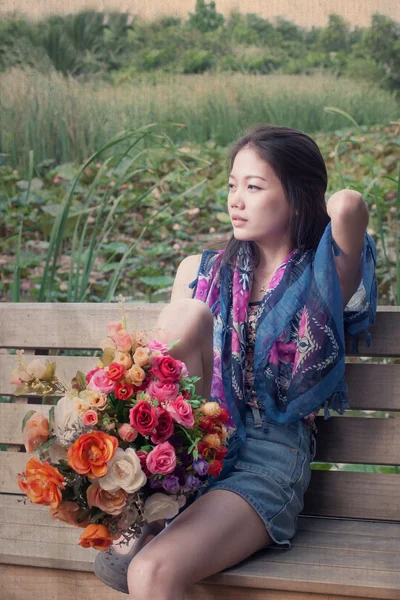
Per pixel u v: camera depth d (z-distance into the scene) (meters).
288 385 1.69
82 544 1.33
